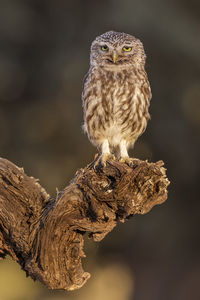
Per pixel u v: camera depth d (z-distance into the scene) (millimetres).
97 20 17125
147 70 16734
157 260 18594
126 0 16578
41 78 17469
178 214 18062
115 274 19859
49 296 20016
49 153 17641
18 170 6961
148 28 16453
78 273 6918
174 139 17078
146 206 6711
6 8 17234
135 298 18766
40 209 6922
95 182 6629
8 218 6887
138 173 6488
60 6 17594
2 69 17172
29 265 6816
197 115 17062
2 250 7105
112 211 6695
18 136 17766
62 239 6723
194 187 17594
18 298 19594
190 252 18344
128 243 18812
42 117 17656
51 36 17578
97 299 20812
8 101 17672
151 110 17000
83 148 17391
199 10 17125
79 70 16594
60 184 17500
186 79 16844
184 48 16609
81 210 6723
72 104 16953
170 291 18438
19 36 17344
